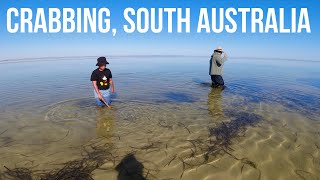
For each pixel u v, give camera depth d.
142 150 5.19
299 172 4.47
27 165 4.59
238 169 4.51
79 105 8.73
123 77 17.14
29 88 12.63
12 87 13.06
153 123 6.84
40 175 4.27
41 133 6.10
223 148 5.31
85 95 10.56
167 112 7.90
